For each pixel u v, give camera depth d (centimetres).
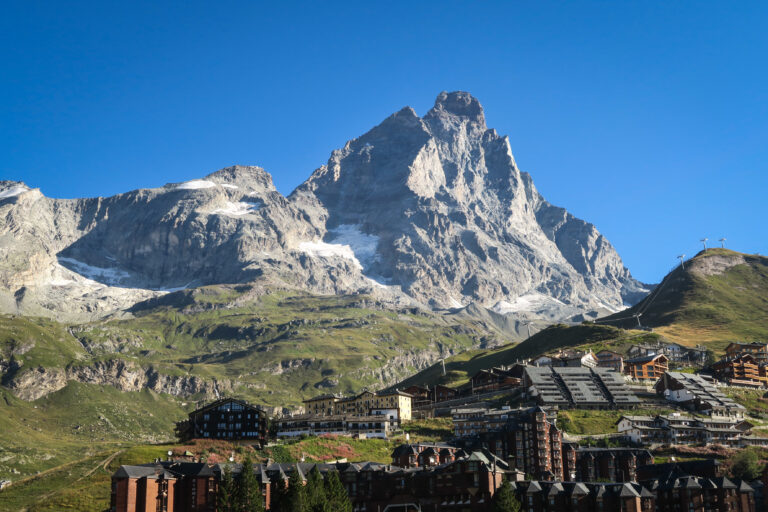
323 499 19275
